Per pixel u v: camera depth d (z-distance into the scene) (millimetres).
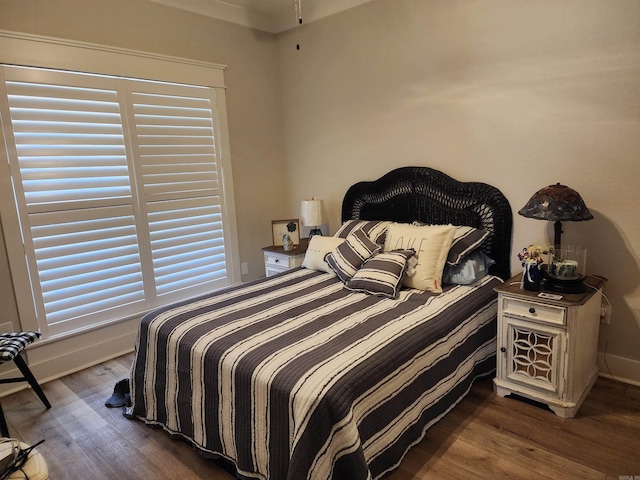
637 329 2355
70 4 2689
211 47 3473
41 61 2590
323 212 3668
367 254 2727
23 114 2561
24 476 1289
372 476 1651
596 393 2314
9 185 2543
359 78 3383
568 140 2430
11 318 2619
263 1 3436
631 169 2252
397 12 3053
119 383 2527
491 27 2623
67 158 2760
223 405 1805
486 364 2498
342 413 1482
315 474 1460
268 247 3760
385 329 1955
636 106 2191
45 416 2340
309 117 3842
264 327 2029
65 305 2832
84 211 2867
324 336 1898
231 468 1879
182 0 3219
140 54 3021
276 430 1586
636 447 1873
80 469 1913
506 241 2734
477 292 2492
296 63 3828
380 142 3348
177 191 3367
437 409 2035
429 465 1818
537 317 2111
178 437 2100
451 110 2891
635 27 2137
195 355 1918
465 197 2863
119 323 3113
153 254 3271
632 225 2291
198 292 3611
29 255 2650
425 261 2527
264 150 3990
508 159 2678
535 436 1978
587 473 1732
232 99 3678
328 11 3455
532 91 2518
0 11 2432
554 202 2160
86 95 2805
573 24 2316
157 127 3193
